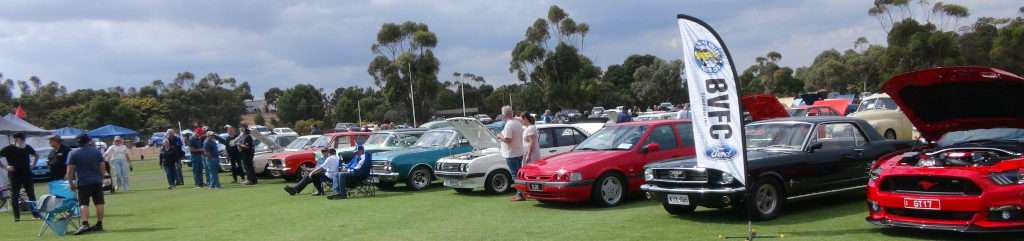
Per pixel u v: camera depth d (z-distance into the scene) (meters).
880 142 9.86
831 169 9.22
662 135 11.52
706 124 7.68
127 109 69.25
